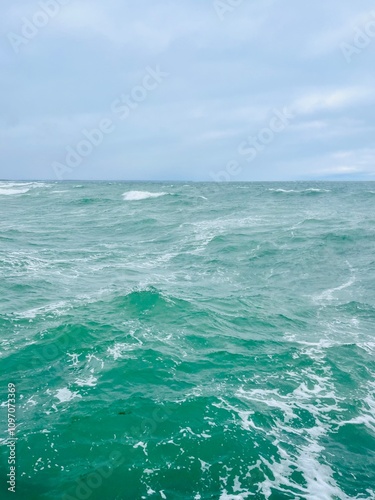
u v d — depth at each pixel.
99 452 7.11
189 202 39.47
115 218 31.36
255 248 21.36
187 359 10.34
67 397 8.56
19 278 15.80
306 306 14.31
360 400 8.93
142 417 8.03
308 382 9.57
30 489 6.27
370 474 6.88
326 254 20.42
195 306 13.42
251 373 9.86
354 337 11.98
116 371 9.57
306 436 7.75
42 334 11.08
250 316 13.20
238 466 6.94
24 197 46.62
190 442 7.43
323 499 6.32
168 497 6.28
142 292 13.86
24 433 7.45
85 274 16.86
